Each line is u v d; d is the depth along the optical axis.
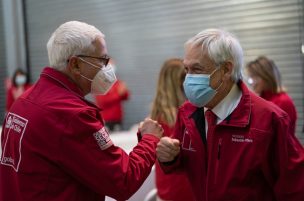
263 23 4.23
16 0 6.80
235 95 1.50
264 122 1.42
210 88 1.45
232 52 1.44
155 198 2.54
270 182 1.45
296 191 1.41
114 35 5.69
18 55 6.88
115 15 5.65
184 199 2.21
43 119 1.43
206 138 1.54
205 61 1.44
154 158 1.62
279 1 4.09
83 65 1.52
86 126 1.42
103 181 1.45
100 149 1.45
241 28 4.41
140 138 1.71
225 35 1.46
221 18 4.59
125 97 5.40
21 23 6.79
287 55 4.07
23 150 1.46
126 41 5.57
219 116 1.49
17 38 6.86
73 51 1.49
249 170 1.41
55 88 1.50
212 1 4.66
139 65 5.46
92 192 1.54
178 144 1.59
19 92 5.96
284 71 4.09
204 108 1.56
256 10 4.28
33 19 6.67
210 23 4.70
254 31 4.30
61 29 1.53
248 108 1.45
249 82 2.90
